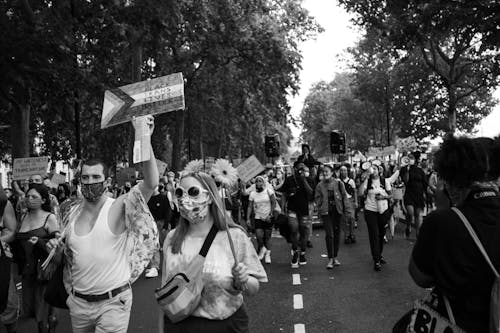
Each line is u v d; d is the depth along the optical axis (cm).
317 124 9581
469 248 272
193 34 2647
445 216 283
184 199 376
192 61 3114
